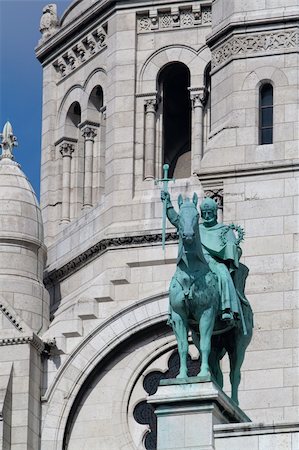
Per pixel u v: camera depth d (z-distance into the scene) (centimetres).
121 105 8238
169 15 8275
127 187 8131
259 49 7312
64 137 8550
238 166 7181
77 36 8544
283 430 5844
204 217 6088
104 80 8375
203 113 8162
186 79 8375
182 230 5844
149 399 5847
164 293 7900
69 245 8275
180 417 5838
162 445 5822
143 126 8219
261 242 7088
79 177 8494
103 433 7850
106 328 7931
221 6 7431
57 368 7944
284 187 7138
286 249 7062
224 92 7338
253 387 6912
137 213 8069
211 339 6059
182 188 8050
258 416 6875
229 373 6531
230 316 5953
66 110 8581
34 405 7862
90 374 7919
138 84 8256
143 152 8188
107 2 8356
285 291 7012
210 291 5909
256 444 5844
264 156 7181
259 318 6994
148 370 7888
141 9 8300
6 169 8212
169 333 7894
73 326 7962
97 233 8138
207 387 5838
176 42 8250
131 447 7812
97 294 7981
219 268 6003
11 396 7819
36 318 8006
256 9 7344
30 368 7862
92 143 8431
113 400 7875
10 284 8006
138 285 7975
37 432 7862
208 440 5806
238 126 7250
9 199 8112
